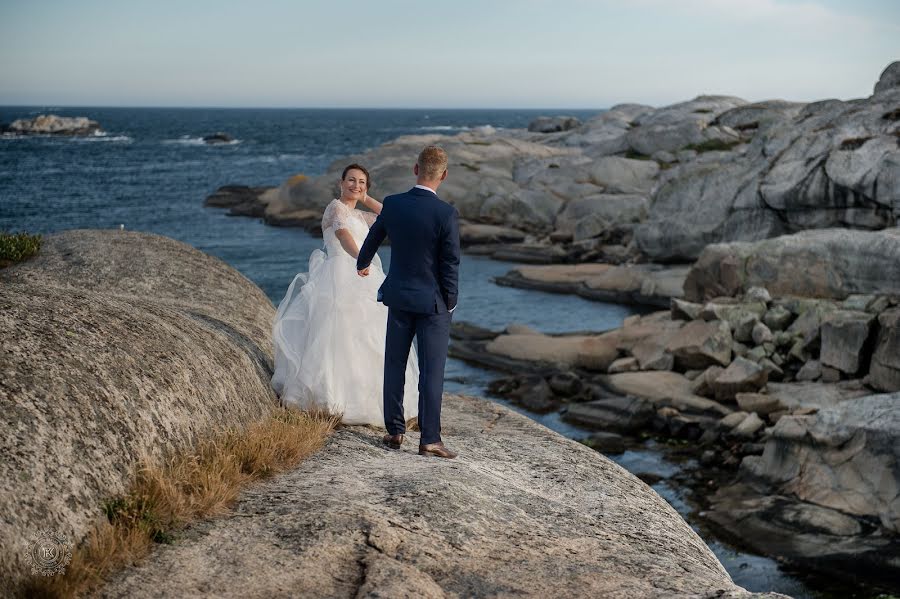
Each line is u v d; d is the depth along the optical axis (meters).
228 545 3.62
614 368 20.86
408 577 3.38
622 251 37.44
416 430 6.02
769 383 18.45
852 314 18.66
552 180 47.12
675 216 33.81
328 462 4.90
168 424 4.24
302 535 3.71
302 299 5.96
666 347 20.56
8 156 103.19
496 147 54.53
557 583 3.53
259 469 4.53
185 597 3.19
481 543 3.88
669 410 17.59
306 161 102.88
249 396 5.29
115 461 3.78
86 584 3.17
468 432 6.44
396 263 5.24
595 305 30.06
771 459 13.90
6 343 3.85
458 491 4.39
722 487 14.12
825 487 12.74
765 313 21.33
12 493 3.22
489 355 22.98
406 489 4.34
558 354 22.09
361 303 5.81
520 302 30.45
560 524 4.36
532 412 18.75
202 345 5.23
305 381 5.70
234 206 57.69
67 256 8.73
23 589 3.05
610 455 15.97
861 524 11.87
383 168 49.47
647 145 50.31
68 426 3.65
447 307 5.26
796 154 31.14
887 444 12.21
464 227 43.69
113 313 4.77
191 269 8.68
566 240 41.00
